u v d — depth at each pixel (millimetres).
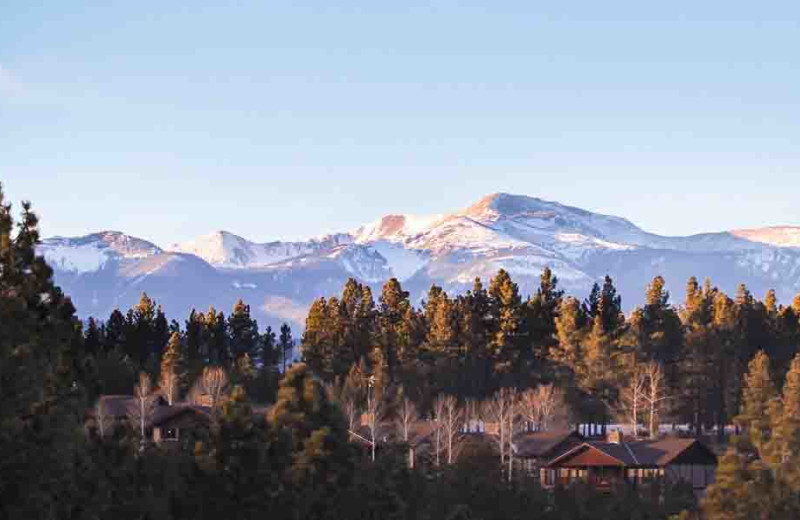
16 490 89062
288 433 125062
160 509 115312
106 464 115312
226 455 119312
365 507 130875
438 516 145000
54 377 96125
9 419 88250
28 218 96062
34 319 93188
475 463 162375
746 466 132500
